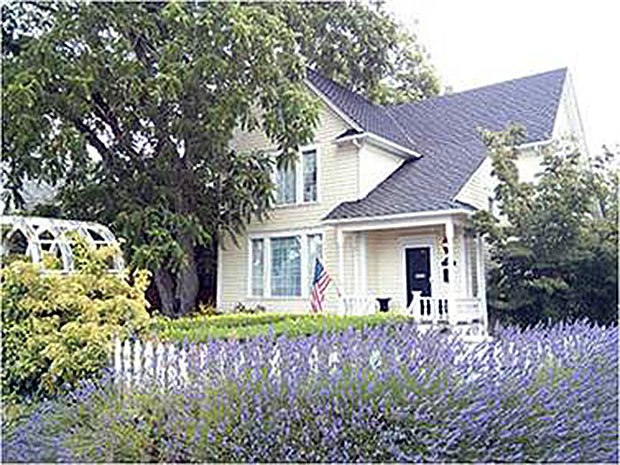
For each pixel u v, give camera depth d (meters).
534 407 4.44
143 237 15.03
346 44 23.12
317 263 16.78
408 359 5.05
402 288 17.28
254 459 4.46
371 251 17.84
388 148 18.30
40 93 13.09
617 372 5.21
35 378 7.90
